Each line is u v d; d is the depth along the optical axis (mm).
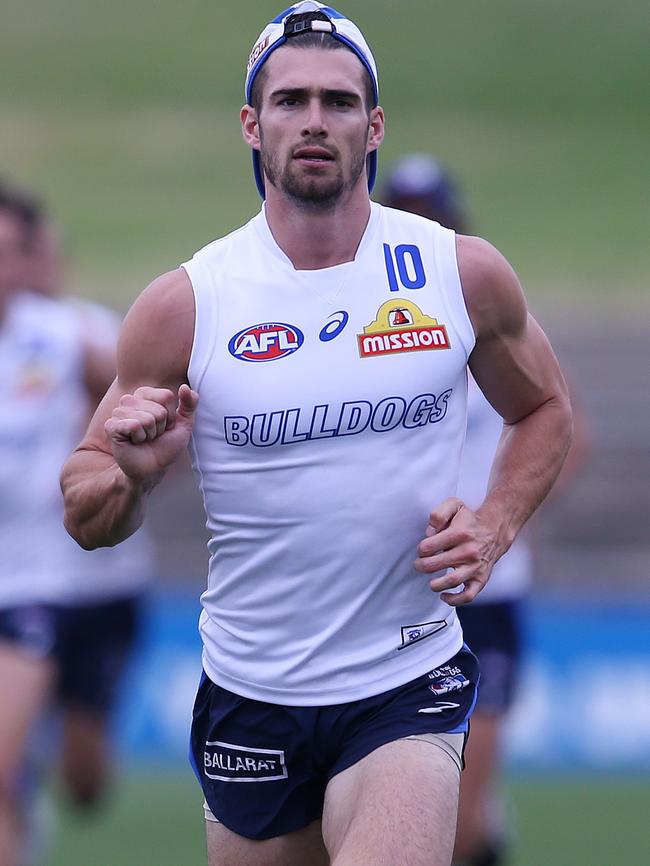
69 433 21422
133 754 27406
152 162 91500
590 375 49375
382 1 120812
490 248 12172
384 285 11867
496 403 12844
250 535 12047
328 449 11773
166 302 11797
